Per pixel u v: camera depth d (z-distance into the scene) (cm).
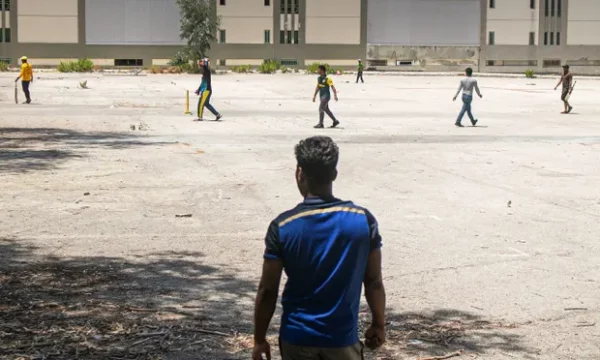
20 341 636
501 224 1147
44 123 2630
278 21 9219
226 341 651
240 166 1672
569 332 696
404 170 1656
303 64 9300
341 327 373
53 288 789
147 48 9000
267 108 3469
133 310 725
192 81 6194
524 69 9562
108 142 2092
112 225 1099
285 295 382
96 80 6188
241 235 1051
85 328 671
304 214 375
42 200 1271
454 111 3444
